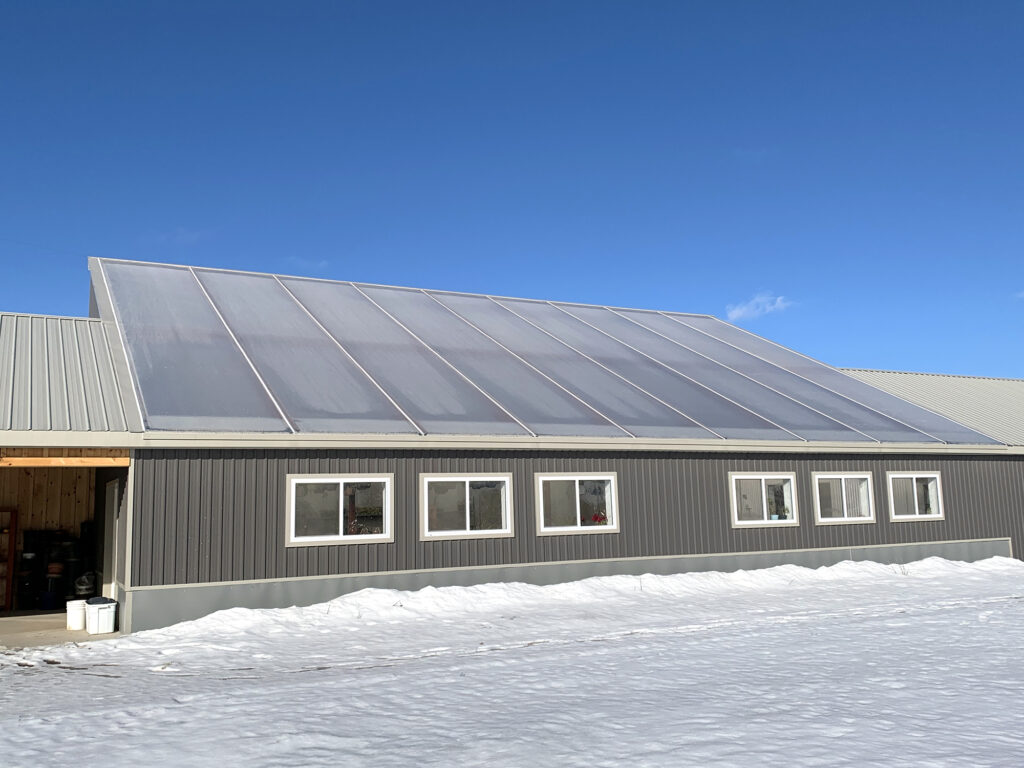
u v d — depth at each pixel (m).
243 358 17.52
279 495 14.80
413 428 16.02
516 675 9.76
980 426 24.27
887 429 21.73
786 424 20.53
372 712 8.07
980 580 19.33
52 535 18.19
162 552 13.80
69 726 7.78
